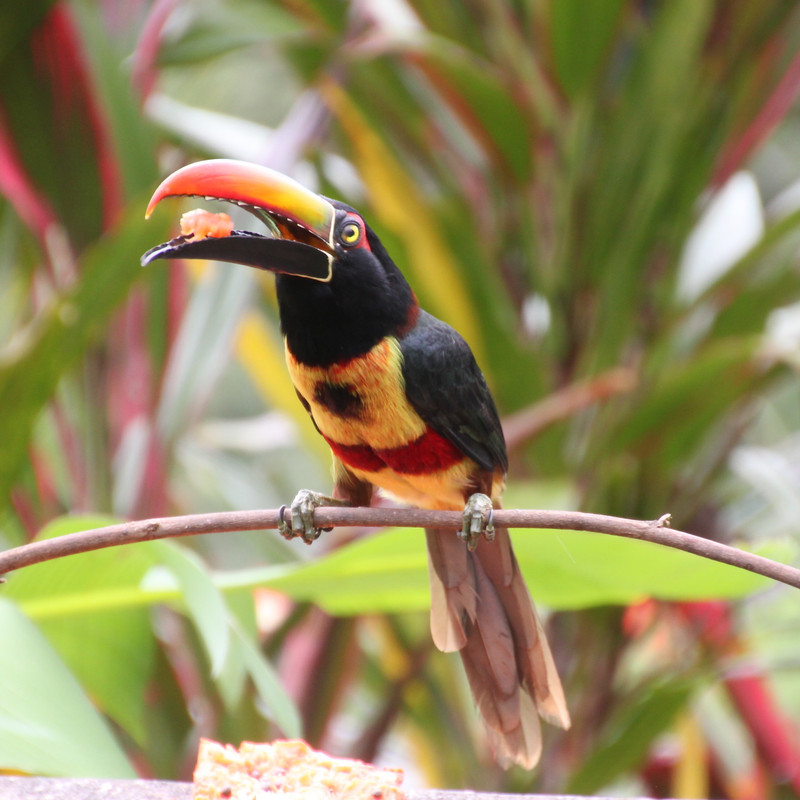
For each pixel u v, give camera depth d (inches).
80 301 286.0
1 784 277.0
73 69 291.0
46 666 279.0
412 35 292.5
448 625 283.0
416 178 297.3
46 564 282.0
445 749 298.2
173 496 302.0
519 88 293.6
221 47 296.4
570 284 294.2
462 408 282.4
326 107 294.8
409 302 282.5
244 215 293.3
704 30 291.9
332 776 277.0
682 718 294.2
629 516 294.2
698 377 290.7
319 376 281.7
